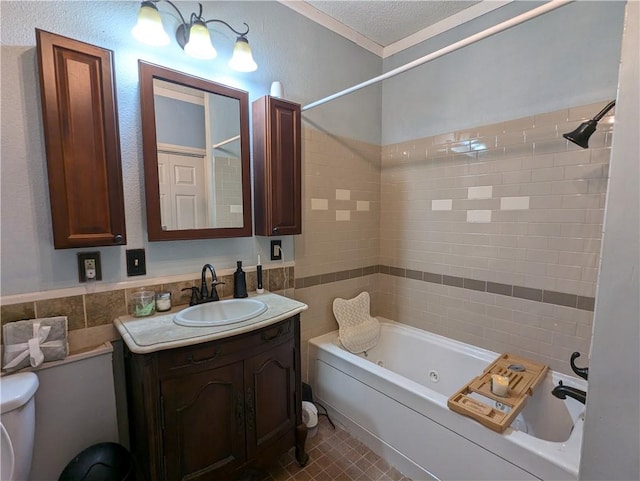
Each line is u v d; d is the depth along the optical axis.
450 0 1.95
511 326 1.94
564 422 1.60
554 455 1.15
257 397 1.42
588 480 0.48
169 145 1.49
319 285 2.26
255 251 1.89
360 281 2.53
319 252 2.24
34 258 1.22
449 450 1.43
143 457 1.25
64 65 1.16
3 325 1.16
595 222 1.60
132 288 1.45
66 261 1.29
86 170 1.22
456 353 2.09
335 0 1.97
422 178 2.33
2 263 1.17
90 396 1.31
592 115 1.58
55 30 1.22
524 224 1.84
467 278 2.12
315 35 2.09
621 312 0.43
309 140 2.12
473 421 1.34
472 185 2.05
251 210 1.80
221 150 1.66
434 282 2.30
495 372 1.71
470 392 1.55
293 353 1.58
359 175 2.45
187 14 1.54
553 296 1.76
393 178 2.52
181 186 1.54
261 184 1.79
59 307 1.28
